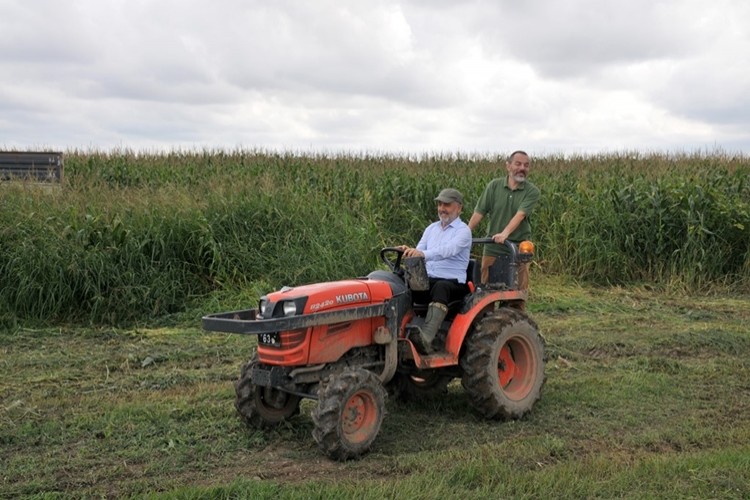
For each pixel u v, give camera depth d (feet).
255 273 35.55
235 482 14.85
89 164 57.67
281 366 17.35
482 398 19.30
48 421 19.07
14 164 43.78
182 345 28.02
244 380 18.29
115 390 22.38
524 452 16.98
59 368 24.79
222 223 36.99
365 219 41.57
